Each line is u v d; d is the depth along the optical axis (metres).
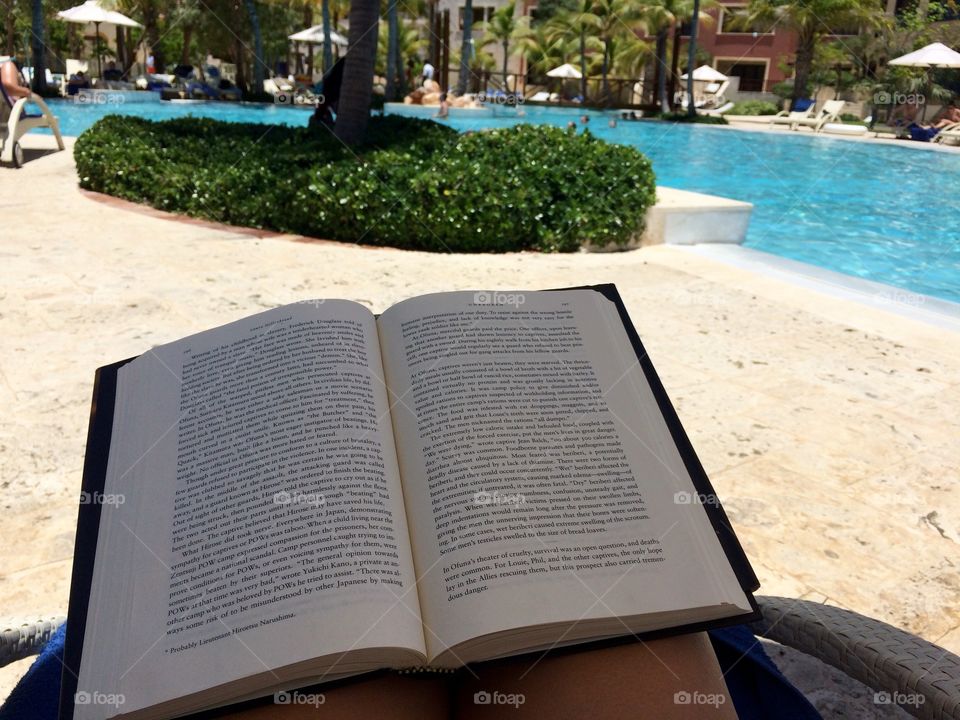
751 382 3.83
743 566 1.04
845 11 25.66
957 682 1.09
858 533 2.59
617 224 6.60
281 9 31.25
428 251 6.50
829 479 2.94
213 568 0.93
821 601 2.24
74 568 0.98
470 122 22.77
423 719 0.98
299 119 20.84
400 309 1.29
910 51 26.23
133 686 0.85
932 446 3.22
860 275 7.50
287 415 1.08
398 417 1.11
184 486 1.03
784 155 16.94
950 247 8.80
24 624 1.34
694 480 1.11
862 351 4.33
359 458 1.02
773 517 2.66
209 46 31.39
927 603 2.25
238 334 1.24
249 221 7.09
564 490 1.03
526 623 0.90
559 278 5.57
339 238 6.69
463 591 0.92
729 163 16.02
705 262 6.30
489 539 0.97
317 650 0.85
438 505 1.00
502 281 5.42
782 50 32.31
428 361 1.18
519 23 36.31
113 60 33.56
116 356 3.85
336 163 6.87
